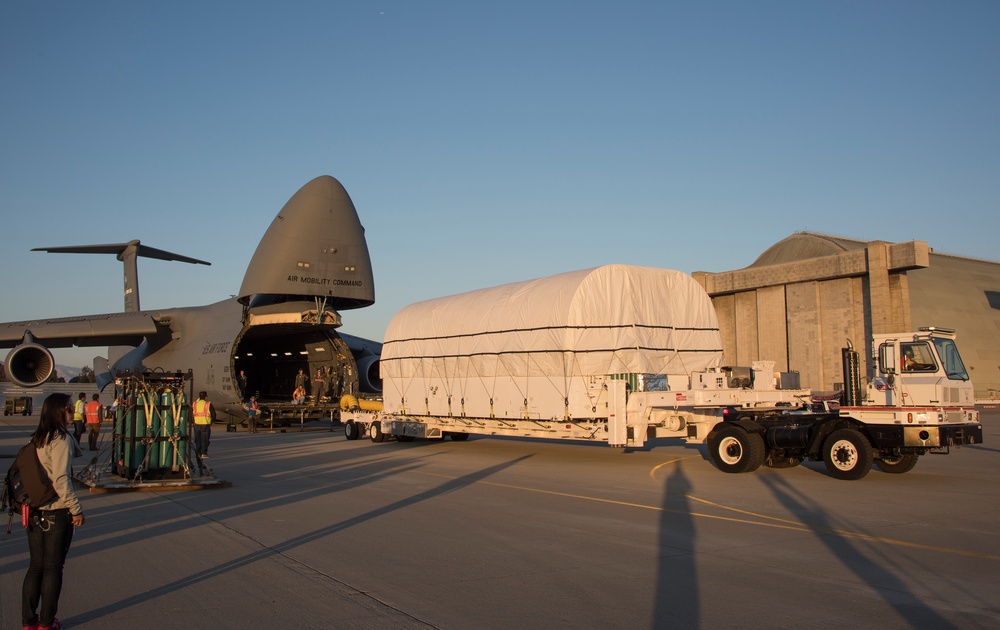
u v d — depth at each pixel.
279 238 25.67
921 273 58.06
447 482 14.17
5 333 29.28
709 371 18.31
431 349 21.88
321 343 31.88
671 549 8.36
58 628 5.49
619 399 15.98
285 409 29.62
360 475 15.31
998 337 55.09
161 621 5.80
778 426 15.42
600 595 6.52
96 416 21.42
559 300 17.58
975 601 6.41
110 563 7.68
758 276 48.19
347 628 5.63
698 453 20.17
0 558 7.93
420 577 7.11
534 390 18.06
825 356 44.81
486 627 5.66
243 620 5.82
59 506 5.43
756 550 8.31
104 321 30.91
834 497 12.22
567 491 12.93
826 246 53.47
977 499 12.01
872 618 5.92
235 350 28.61
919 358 14.47
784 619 5.89
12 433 27.91
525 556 8.00
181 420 13.73
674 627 5.68
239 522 9.98
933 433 13.62
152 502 11.70
